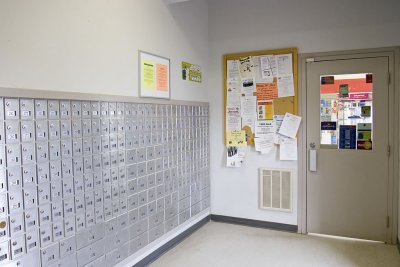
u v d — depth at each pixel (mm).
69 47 2236
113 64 2633
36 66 2010
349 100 3600
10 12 1856
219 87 4195
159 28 3230
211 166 4270
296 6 3770
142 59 2961
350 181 3627
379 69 3471
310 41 3725
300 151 3809
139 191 2902
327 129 3695
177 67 3543
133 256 2854
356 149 3590
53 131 2096
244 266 3018
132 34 2850
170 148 3369
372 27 3473
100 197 2479
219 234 3824
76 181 2270
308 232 3834
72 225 2246
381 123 3484
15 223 1882
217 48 4188
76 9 2291
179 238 3584
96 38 2467
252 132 4027
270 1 3885
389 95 3445
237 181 4152
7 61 1843
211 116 4258
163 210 3262
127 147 2750
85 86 2365
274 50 3855
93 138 2408
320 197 3756
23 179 1919
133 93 2863
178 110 3525
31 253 1974
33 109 1970
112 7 2625
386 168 3484
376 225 3549
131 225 2812
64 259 2191
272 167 3953
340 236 3697
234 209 4191
